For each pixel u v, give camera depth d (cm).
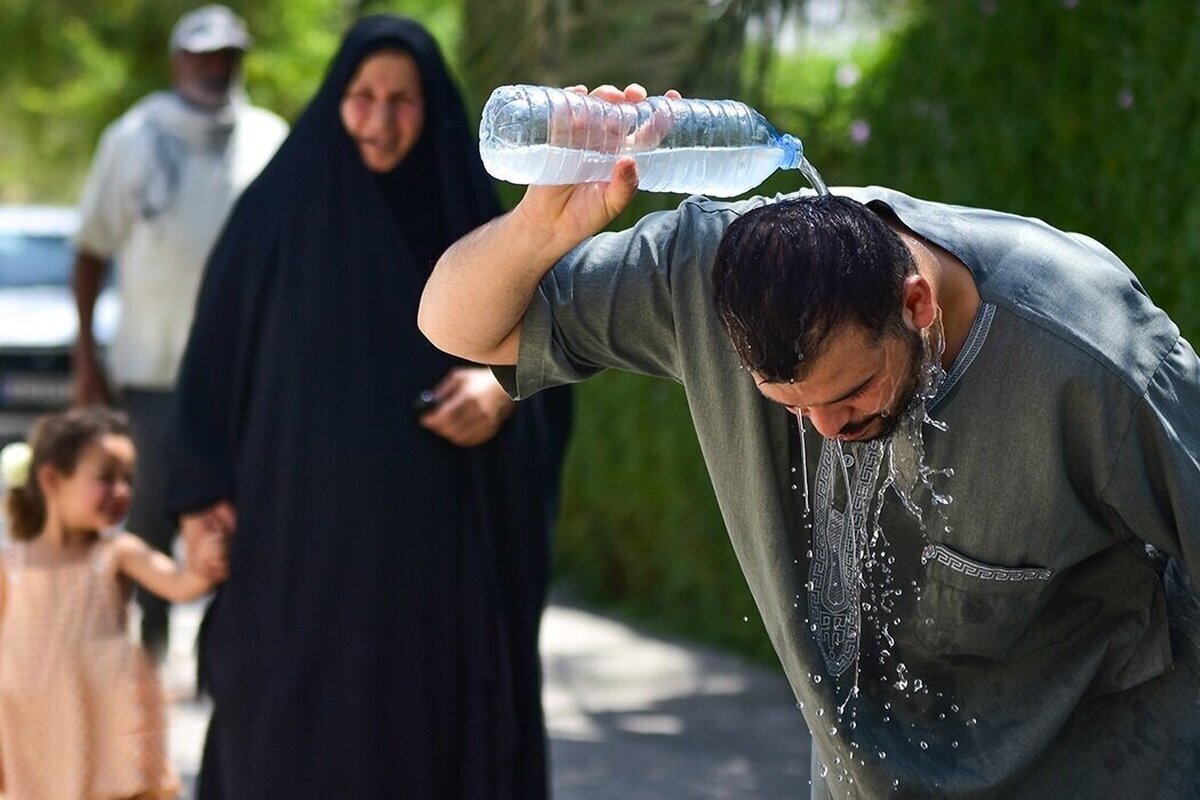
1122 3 553
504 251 257
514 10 646
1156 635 277
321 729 410
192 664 736
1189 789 281
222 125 649
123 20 1847
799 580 275
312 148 435
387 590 412
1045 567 266
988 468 259
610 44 634
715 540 768
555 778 580
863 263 232
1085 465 260
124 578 520
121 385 643
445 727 417
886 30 671
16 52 1916
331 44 1770
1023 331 255
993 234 263
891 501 267
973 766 278
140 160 641
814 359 232
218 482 436
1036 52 586
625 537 855
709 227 271
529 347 274
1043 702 278
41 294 1252
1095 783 282
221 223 642
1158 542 264
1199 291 521
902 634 277
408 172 439
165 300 633
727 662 746
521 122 233
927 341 247
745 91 629
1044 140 584
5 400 1178
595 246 276
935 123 631
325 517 413
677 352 275
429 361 421
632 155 244
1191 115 527
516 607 430
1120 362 255
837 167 689
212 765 429
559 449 450
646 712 666
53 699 503
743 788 568
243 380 433
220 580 436
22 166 2528
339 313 421
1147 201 541
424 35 440
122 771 507
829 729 276
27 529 512
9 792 505
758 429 267
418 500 415
